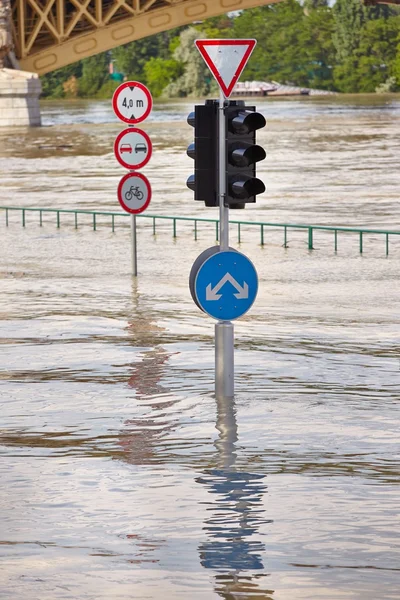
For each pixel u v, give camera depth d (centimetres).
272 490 1978
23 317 3956
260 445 2291
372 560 1636
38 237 6644
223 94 2620
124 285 4734
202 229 6969
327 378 2941
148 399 2716
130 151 4691
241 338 3528
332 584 1548
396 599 1497
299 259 5597
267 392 2775
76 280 4909
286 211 8019
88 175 11556
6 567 1622
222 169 2617
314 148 15250
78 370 3066
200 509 1877
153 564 1630
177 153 14925
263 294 4512
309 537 1733
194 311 4047
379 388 2816
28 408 2647
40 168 12644
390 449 2252
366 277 4978
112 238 6550
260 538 1733
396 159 13200
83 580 1570
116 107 4594
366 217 7562
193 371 3028
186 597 1509
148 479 2059
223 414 2556
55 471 2125
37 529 1789
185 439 2347
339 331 3650
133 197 4794
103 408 2633
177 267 5328
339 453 2222
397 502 1905
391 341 3481
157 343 3441
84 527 1795
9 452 2269
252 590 1529
